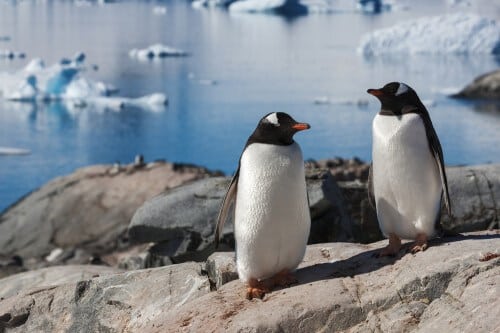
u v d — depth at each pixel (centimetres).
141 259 1617
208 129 8694
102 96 11256
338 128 8569
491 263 833
